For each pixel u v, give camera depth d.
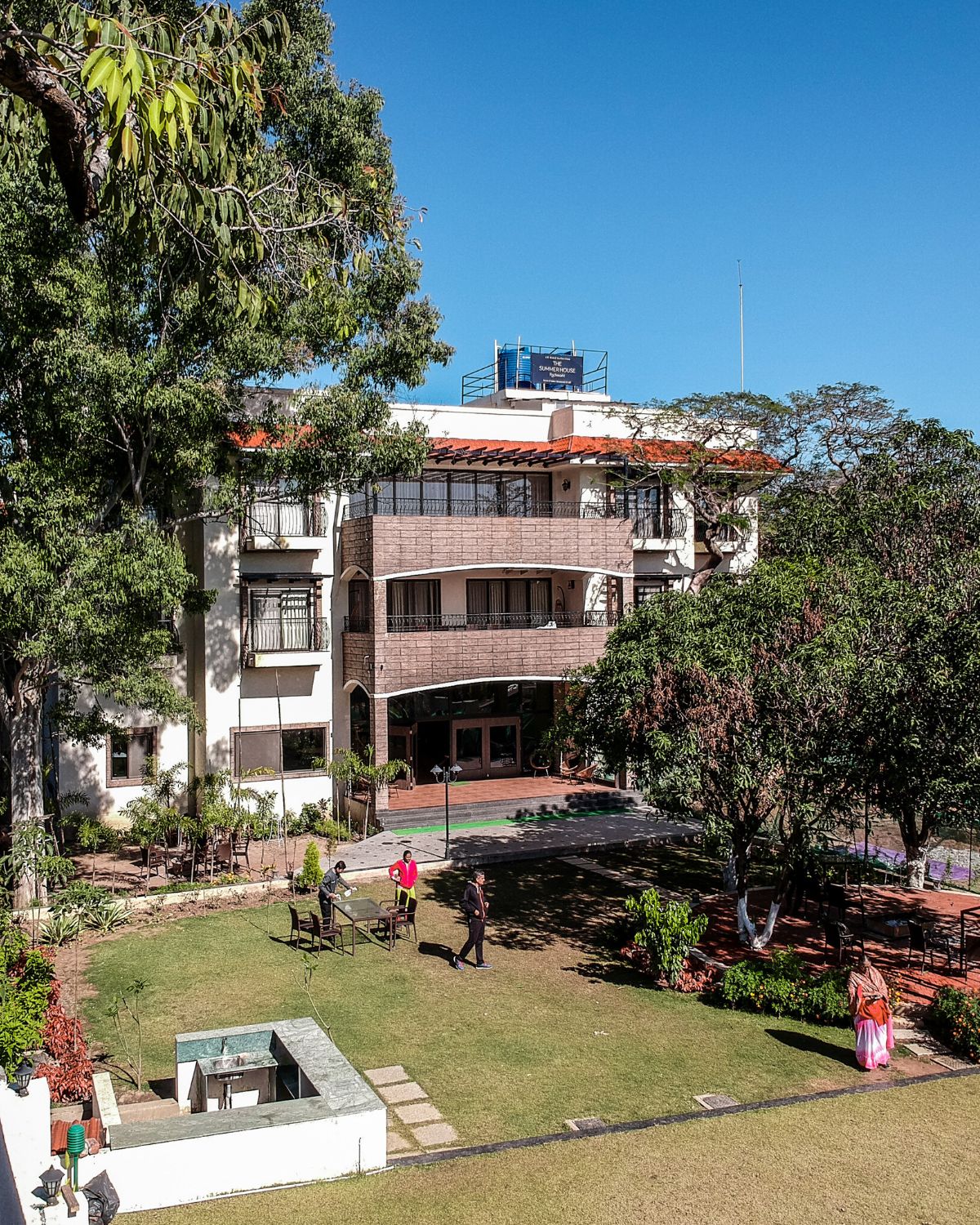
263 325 20.34
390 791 32.97
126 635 20.70
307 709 31.06
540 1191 10.30
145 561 19.30
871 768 16.95
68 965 18.72
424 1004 16.59
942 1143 11.66
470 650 31.03
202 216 8.44
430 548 30.50
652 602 22.19
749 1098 12.98
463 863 26.23
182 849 27.69
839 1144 11.56
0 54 7.04
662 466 34.22
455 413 34.06
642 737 19.22
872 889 24.47
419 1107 12.68
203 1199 9.97
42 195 17.55
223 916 21.89
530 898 23.50
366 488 31.88
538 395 40.00
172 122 6.77
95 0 8.09
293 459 22.50
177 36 7.94
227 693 29.80
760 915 22.11
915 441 27.92
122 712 28.67
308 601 31.17
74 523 18.98
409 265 22.62
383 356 22.70
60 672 21.55
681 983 17.42
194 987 17.47
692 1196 10.28
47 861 20.77
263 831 26.95
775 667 17.38
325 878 20.08
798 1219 9.92
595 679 21.92
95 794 28.41
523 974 18.19
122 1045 14.98
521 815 31.44
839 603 18.19
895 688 16.14
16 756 22.41
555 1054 14.50
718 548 35.41
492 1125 12.12
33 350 18.44
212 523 29.52
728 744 17.53
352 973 18.23
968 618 16.20
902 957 19.19
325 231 18.08
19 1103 9.52
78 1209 9.19
